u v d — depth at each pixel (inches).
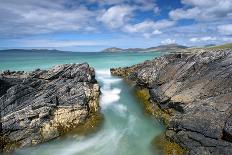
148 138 1082.7
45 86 1358.3
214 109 939.3
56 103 1214.3
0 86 1222.3
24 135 1066.1
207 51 1439.5
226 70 1159.0
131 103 1533.0
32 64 3718.0
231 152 775.7
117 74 2527.1
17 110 1181.1
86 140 1091.3
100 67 3353.8
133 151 987.3
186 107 1102.4
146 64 2133.4
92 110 1315.2
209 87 1151.6
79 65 1612.9
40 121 1111.6
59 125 1141.7
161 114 1258.0
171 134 1004.6
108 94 1717.5
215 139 845.2
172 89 1314.0
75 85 1391.5
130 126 1214.3
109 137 1112.2
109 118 1306.6
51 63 3951.8
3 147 1025.5
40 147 1041.5
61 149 1025.5
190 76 1326.3
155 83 1555.1
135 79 2070.6
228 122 836.0
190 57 1482.5
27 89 1270.9
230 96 969.5
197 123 925.2
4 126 1069.1
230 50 1322.6
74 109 1229.7
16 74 1625.2
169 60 1653.5
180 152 912.9
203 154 830.5
